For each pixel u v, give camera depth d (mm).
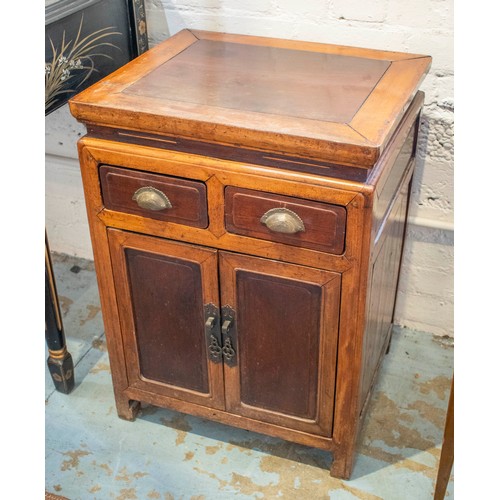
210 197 1387
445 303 2092
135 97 1404
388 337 2000
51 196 2396
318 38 1796
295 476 1729
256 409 1683
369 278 1381
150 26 1912
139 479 1721
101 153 1425
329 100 1394
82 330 2211
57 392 1980
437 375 2018
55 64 1575
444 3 1641
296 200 1318
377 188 1285
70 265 2492
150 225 1482
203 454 1790
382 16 1709
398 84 1477
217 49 1683
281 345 1547
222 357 1625
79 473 1735
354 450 1709
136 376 1773
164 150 1385
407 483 1702
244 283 1486
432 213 1951
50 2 1591
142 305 1636
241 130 1274
